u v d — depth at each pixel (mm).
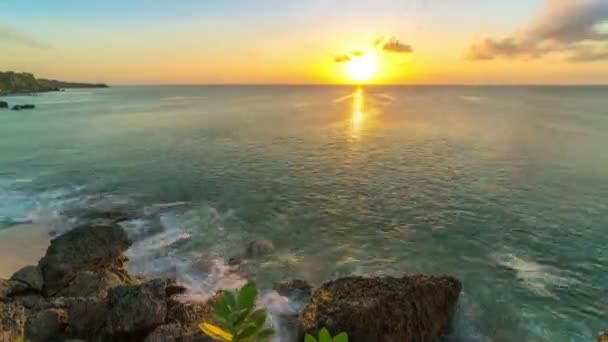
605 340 8555
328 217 23641
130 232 21047
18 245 19547
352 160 38875
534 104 126562
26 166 36969
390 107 116438
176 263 17672
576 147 44969
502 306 14461
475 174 32906
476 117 82062
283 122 74750
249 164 37250
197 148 45812
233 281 16172
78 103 140125
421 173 33438
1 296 13367
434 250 19203
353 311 11453
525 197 26938
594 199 26406
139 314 11758
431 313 12328
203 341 10773
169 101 160500
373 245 19844
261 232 21375
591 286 15883
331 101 155375
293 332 12859
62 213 24094
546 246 19516
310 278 16531
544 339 12820
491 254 18703
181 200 26812
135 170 35125
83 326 12047
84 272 14914
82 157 41094
